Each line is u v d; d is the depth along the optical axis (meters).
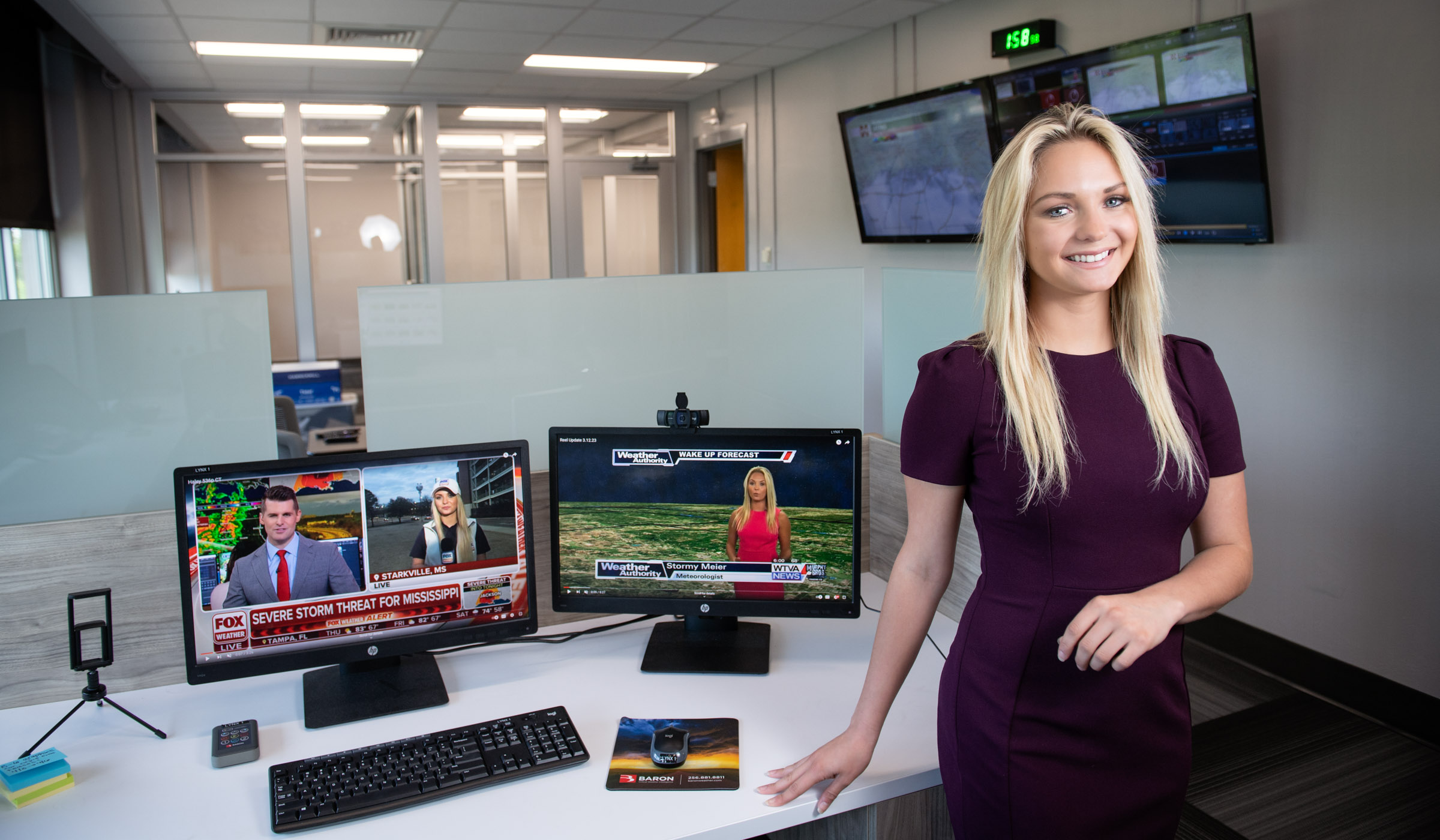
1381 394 2.70
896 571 1.13
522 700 1.43
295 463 1.38
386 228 6.77
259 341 1.71
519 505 1.50
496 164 6.98
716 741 1.28
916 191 4.63
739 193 7.57
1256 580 3.15
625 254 7.44
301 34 4.70
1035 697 1.02
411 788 1.16
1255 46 2.98
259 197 6.41
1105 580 0.99
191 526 1.35
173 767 1.26
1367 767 2.48
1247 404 3.13
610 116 7.34
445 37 4.88
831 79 5.43
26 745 1.32
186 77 5.68
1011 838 1.04
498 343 1.83
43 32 5.06
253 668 1.39
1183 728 1.05
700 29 4.87
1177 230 3.21
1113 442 0.98
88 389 1.64
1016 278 0.99
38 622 1.44
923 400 1.06
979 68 4.26
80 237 5.59
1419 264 2.57
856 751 1.15
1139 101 3.25
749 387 2.01
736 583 1.58
